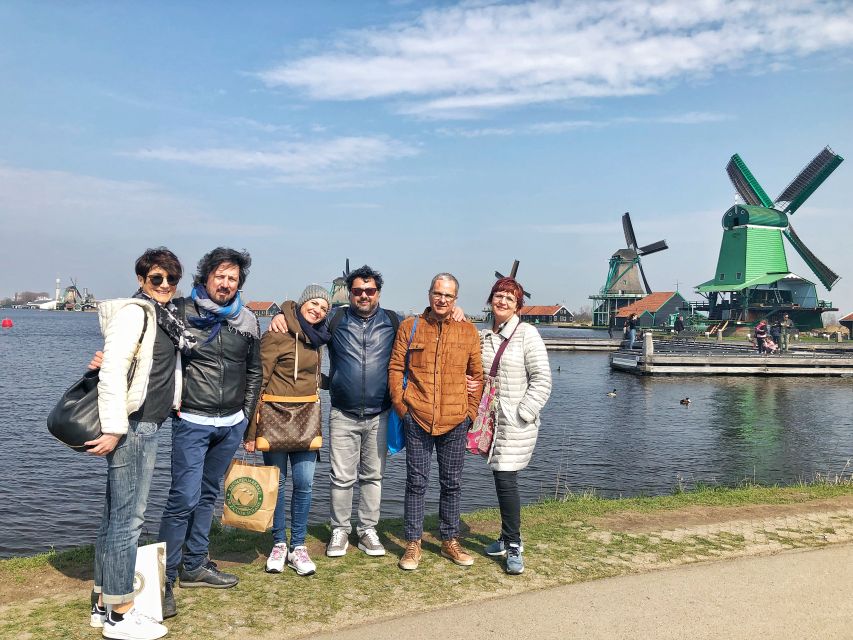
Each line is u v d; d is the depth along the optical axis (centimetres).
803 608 422
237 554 520
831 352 4250
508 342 501
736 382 3058
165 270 376
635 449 1563
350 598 431
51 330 8906
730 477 1292
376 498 524
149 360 361
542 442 1647
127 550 363
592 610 416
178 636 371
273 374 472
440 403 485
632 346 4325
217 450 430
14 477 1258
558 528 607
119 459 358
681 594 445
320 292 473
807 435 1761
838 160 6544
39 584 449
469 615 407
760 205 6825
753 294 6700
